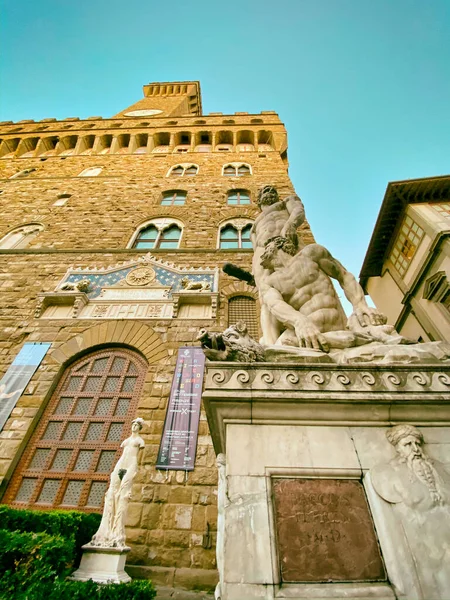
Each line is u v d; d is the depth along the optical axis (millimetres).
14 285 11125
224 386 2475
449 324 12914
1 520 4621
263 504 2025
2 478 6523
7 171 20812
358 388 2406
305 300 3770
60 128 25828
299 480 2150
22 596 3143
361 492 2109
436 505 1920
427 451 2182
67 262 12102
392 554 1845
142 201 16172
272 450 2254
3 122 26734
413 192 14383
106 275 11242
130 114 30000
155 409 7492
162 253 12344
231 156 21266
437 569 1756
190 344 8820
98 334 9156
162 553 5559
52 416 7676
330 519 2008
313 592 1745
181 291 10305
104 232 13836
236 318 9969
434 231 12922
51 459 6934
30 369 8438
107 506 5020
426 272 13766
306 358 2809
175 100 35656
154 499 6176
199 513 6012
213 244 12961
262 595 1719
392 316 17297
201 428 7168
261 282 4242
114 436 7230
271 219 4988
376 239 16344
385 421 2352
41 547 3736
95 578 4262
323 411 2389
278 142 22250
